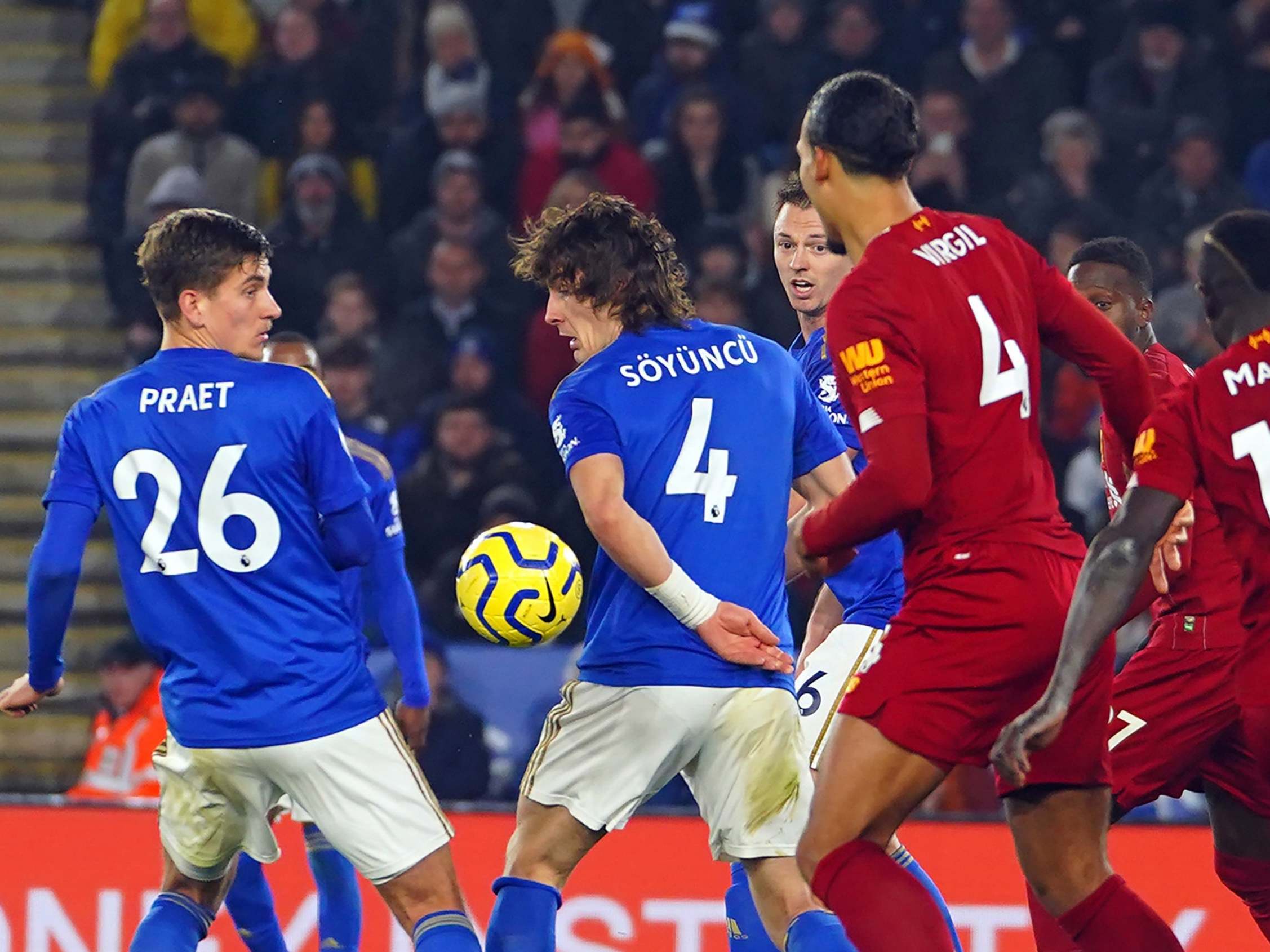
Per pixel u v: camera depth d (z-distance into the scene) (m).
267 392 13.80
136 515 13.84
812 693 16.38
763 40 37.03
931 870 19.14
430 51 37.22
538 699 27.06
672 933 19.19
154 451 13.78
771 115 36.75
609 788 13.95
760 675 13.92
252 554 13.74
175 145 35.72
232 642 13.74
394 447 31.66
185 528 13.76
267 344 19.45
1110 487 15.38
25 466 34.09
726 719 13.84
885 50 36.69
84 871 19.44
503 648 27.16
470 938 13.88
